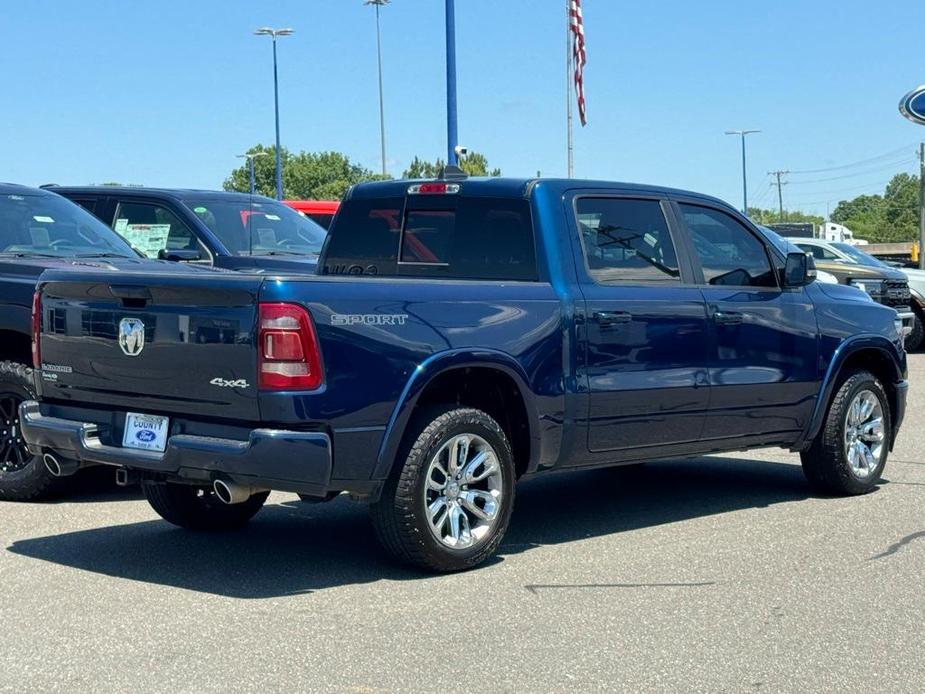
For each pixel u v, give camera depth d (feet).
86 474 28.96
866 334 28.17
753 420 25.95
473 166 193.98
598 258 23.38
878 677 15.89
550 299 22.07
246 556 21.97
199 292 19.03
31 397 25.94
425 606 18.80
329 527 24.53
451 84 72.79
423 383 19.79
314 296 18.70
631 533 24.26
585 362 22.49
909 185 503.61
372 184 25.72
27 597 19.12
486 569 21.20
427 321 20.06
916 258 160.76
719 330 24.98
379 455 19.36
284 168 352.90
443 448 20.27
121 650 16.57
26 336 26.73
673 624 18.02
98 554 21.98
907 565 21.65
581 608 18.80
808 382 26.91
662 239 24.67
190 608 18.58
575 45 72.54
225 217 40.34
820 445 27.66
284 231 41.65
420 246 24.64
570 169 74.13
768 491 28.94
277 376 18.35
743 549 22.88
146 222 40.06
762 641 17.29
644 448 23.97
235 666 15.97
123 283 19.90
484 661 16.26
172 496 23.24
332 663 16.12
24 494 26.35
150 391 19.81
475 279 23.54
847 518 25.73
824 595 19.66
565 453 22.50
